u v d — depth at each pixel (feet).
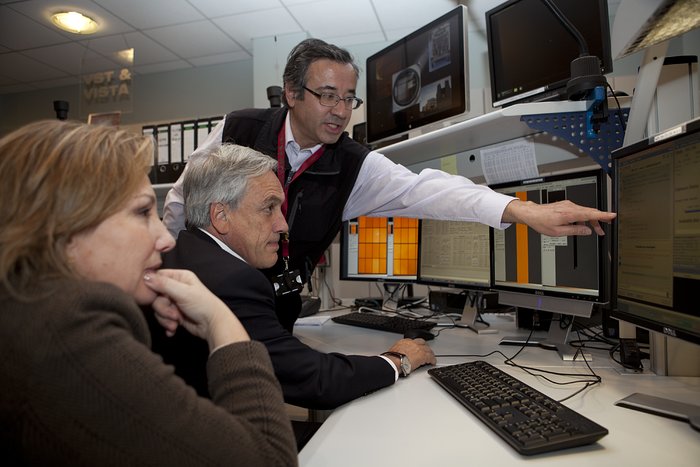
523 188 4.15
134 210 1.74
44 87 15.81
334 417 2.53
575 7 4.25
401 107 5.58
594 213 3.09
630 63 11.14
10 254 1.42
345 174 4.67
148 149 1.82
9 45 12.89
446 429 2.33
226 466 1.47
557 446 2.03
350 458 2.04
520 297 4.17
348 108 4.32
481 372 3.01
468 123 4.12
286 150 4.60
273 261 3.34
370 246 6.03
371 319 5.43
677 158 2.44
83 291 1.46
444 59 5.01
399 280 5.73
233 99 14.29
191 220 3.18
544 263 3.93
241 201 3.08
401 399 2.80
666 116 3.43
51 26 11.93
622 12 3.28
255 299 2.66
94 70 14.55
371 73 6.02
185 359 2.56
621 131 3.73
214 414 1.53
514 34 4.75
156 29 12.18
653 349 3.19
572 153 4.47
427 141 4.87
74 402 1.32
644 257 2.75
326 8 11.30
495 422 2.28
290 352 2.68
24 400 1.31
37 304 1.39
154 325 2.53
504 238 4.33
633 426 2.29
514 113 3.67
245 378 1.79
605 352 3.75
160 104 14.85
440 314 5.84
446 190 4.11
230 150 3.27
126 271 1.71
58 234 1.52
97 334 1.41
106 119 7.25
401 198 4.56
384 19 11.85
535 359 3.63
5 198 1.48
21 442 1.32
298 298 4.47
